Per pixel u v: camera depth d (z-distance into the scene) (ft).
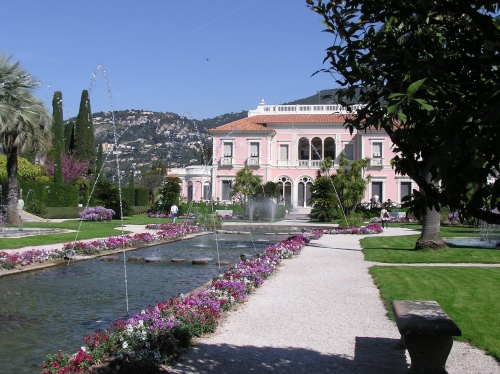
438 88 11.69
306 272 46.96
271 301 33.68
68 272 48.03
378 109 13.70
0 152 149.07
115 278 45.06
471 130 10.96
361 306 32.17
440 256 58.29
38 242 68.33
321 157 210.79
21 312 31.48
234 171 205.05
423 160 13.39
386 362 21.25
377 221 145.89
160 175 279.90
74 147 214.90
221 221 131.44
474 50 13.67
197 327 25.03
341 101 14.46
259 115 218.59
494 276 43.39
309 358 21.72
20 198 135.74
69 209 147.13
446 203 12.84
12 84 97.14
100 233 87.20
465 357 21.81
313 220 150.92
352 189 144.25
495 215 11.78
